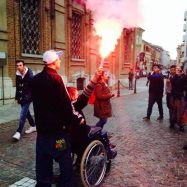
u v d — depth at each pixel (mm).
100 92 5363
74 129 3449
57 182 3250
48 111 2750
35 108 2846
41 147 2871
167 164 4516
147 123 7895
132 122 8000
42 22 12328
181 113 6953
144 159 4734
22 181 3799
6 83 10430
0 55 9914
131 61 23172
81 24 15594
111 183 3756
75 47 15422
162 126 7523
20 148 5223
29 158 4691
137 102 12953
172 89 7141
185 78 7008
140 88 22438
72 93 3318
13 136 5660
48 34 12734
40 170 2932
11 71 10719
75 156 4516
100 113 5496
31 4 11836
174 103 7121
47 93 2721
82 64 15805
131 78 20828
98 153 3693
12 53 10703
